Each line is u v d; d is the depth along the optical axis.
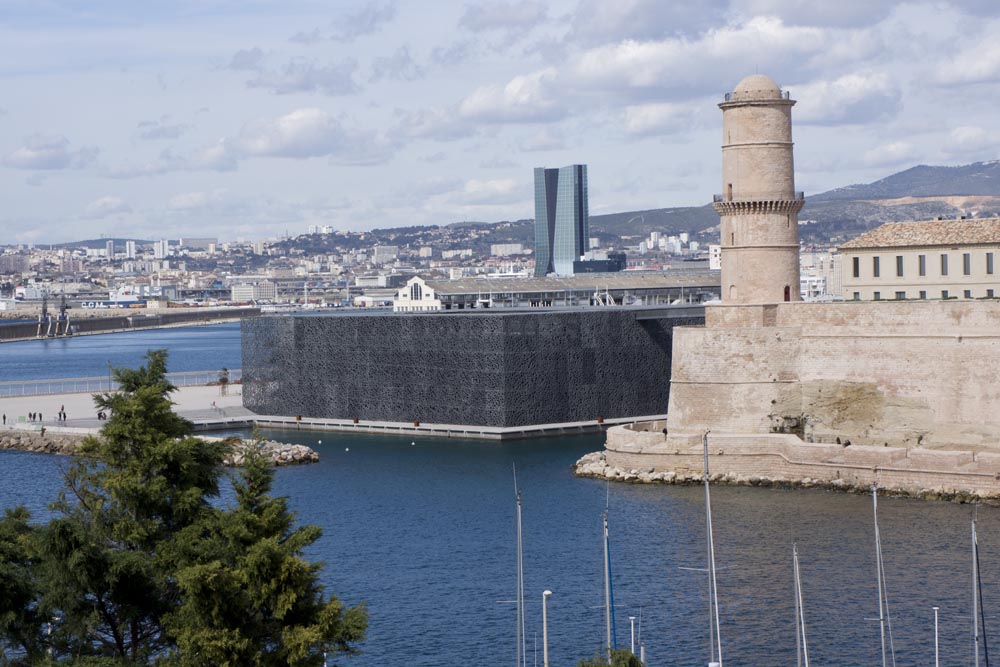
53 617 119.81
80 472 126.19
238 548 119.25
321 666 117.50
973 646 147.88
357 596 176.12
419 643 156.75
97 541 119.38
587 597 171.75
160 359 131.25
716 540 196.00
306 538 120.94
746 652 148.88
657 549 193.38
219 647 111.88
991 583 168.50
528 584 178.75
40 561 120.50
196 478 126.50
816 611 161.12
